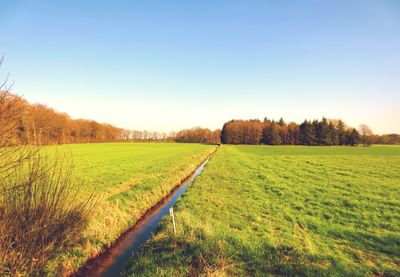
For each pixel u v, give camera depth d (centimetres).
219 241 813
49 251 720
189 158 4278
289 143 12638
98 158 4178
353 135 11888
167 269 692
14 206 633
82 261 823
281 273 681
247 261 739
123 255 914
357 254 852
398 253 869
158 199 1689
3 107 530
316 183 2091
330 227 1111
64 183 758
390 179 2289
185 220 1041
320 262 741
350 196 1656
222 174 2555
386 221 1195
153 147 8606
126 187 1819
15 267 615
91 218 973
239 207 1399
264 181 2169
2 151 545
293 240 959
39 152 660
